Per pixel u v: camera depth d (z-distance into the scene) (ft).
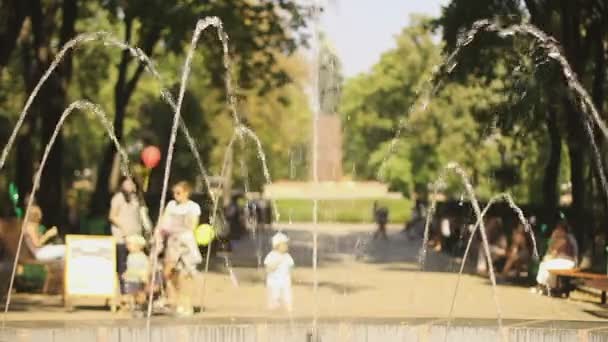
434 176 304.71
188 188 71.36
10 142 78.02
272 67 157.69
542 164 197.16
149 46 150.41
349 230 264.52
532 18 123.24
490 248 120.47
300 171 393.91
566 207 144.36
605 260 113.50
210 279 104.12
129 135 240.32
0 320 58.13
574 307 81.66
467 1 136.46
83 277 70.23
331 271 124.36
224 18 135.33
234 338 55.21
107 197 156.76
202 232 81.56
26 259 81.61
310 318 57.62
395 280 110.11
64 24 126.21
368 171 406.00
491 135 188.03
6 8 118.21
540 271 95.14
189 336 55.01
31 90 123.95
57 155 120.78
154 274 69.10
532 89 123.44
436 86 141.38
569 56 120.06
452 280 111.86
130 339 54.65
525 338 54.49
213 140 220.23
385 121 376.27
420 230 215.10
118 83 157.07
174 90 191.31
